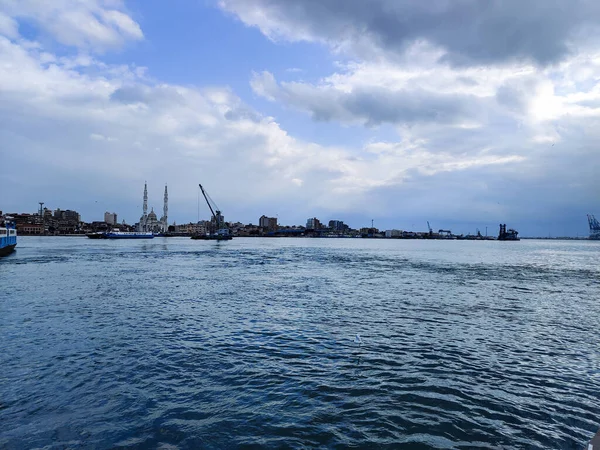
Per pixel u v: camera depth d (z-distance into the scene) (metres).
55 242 199.50
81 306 26.94
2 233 81.00
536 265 74.69
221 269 58.03
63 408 11.21
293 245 197.38
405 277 49.06
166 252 108.56
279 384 13.20
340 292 35.06
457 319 24.06
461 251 147.50
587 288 40.50
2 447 9.12
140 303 28.36
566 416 11.28
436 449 9.39
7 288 35.66
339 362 15.54
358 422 10.64
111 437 9.66
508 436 10.07
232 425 10.34
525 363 15.93
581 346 18.48
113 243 190.12
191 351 16.70
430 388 13.12
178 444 9.40
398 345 18.09
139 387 12.77
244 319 23.17
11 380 13.23
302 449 9.26
